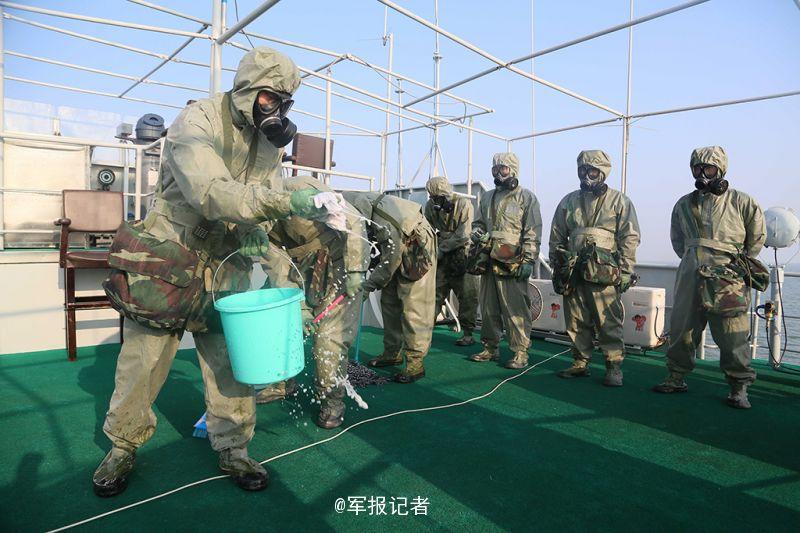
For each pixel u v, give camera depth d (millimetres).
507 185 5020
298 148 6516
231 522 2055
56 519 2041
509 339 4938
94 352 4914
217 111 2076
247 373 2047
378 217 4004
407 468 2611
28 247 5867
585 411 3629
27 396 3580
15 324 4816
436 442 2973
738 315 3711
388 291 4750
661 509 2256
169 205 2137
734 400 3785
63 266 4543
